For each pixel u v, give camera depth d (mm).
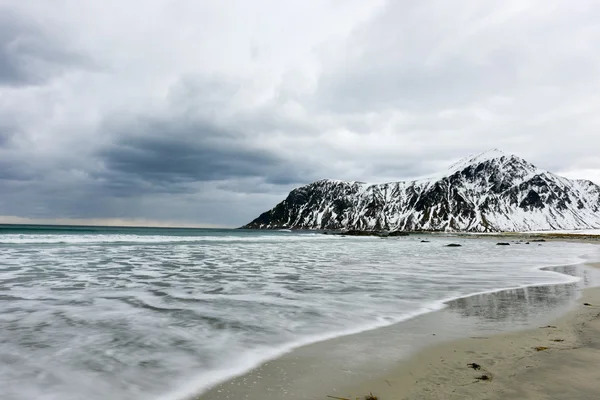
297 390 4910
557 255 34500
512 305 10641
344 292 12781
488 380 5117
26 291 12094
